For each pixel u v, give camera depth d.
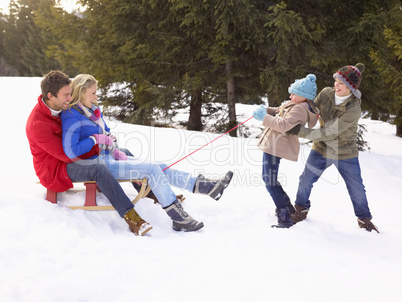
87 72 11.16
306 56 8.94
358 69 3.41
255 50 9.41
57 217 3.09
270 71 8.58
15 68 44.66
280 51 8.53
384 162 6.67
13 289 2.15
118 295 2.22
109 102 12.91
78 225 3.08
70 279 2.29
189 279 2.44
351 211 4.20
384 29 8.84
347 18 9.10
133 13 9.70
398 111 14.06
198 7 8.47
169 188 3.35
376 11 9.02
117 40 10.03
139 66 10.21
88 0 10.30
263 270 2.62
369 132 14.67
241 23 8.83
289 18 7.86
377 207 4.44
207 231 3.38
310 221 3.74
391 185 5.37
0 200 3.12
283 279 2.51
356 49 8.97
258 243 3.07
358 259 2.94
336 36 9.30
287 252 2.90
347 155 3.54
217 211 3.80
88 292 2.20
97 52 10.66
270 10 8.76
